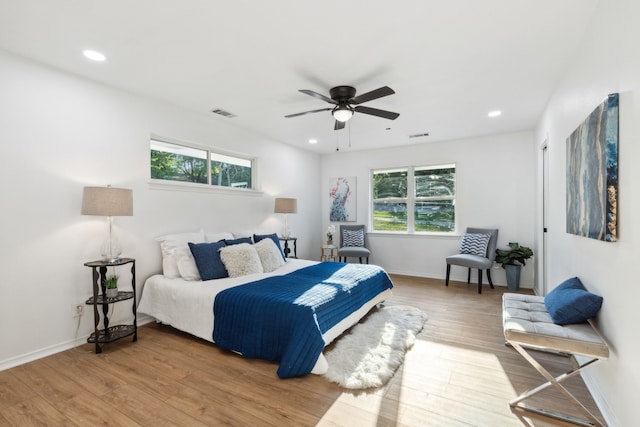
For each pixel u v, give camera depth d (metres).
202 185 3.88
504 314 2.13
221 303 2.60
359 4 1.81
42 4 1.80
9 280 2.34
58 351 2.58
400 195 5.81
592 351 1.63
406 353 2.53
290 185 5.53
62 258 2.62
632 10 1.40
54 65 2.56
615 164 1.54
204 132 3.91
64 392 1.99
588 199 1.87
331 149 5.97
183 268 3.14
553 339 1.71
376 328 2.96
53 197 2.58
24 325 2.41
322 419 1.73
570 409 1.83
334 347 2.57
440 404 1.87
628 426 1.45
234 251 3.34
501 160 4.84
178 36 2.15
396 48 2.30
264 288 2.70
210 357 2.48
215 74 2.73
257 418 1.74
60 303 2.61
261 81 2.87
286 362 2.14
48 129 2.55
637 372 1.36
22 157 2.41
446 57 2.43
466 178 5.12
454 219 5.30
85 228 2.77
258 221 4.80
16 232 2.38
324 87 2.99
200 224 3.87
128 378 2.16
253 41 2.21
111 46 2.28
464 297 4.16
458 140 5.17
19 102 2.39
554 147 3.06
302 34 2.12
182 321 2.85
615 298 1.59
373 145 5.60
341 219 6.27
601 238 1.66
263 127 4.41
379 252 5.89
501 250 4.65
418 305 3.81
